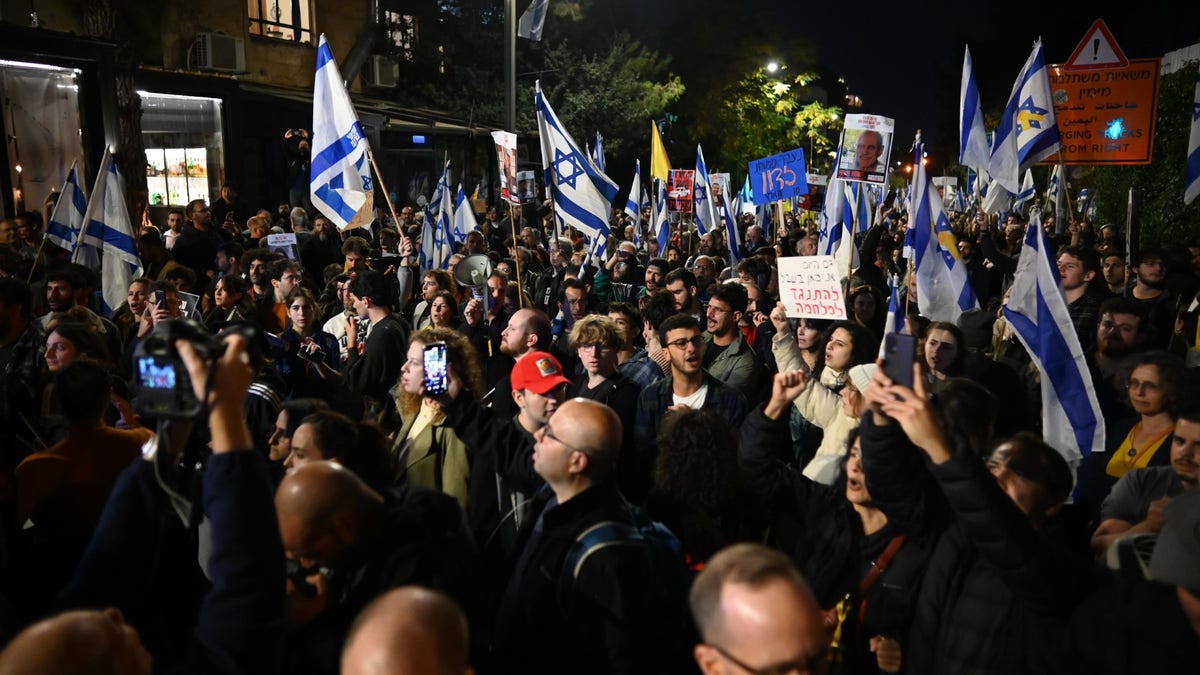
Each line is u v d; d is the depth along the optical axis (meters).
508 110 19.14
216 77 19.83
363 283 6.42
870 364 4.88
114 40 15.23
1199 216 14.03
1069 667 2.35
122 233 8.82
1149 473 3.82
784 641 2.02
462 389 3.96
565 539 3.04
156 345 2.10
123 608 2.52
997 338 6.72
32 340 5.85
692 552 3.59
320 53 8.68
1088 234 12.17
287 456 4.15
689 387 5.33
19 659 1.81
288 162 22.64
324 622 2.69
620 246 12.43
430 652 1.85
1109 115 9.45
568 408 3.17
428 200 27.52
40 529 4.01
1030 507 3.05
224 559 2.12
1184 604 2.15
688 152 43.25
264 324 7.54
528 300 7.73
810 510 3.62
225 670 2.07
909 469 2.95
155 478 2.54
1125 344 5.94
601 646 2.86
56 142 14.70
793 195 12.88
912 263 6.82
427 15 30.58
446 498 3.12
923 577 3.01
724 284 6.54
